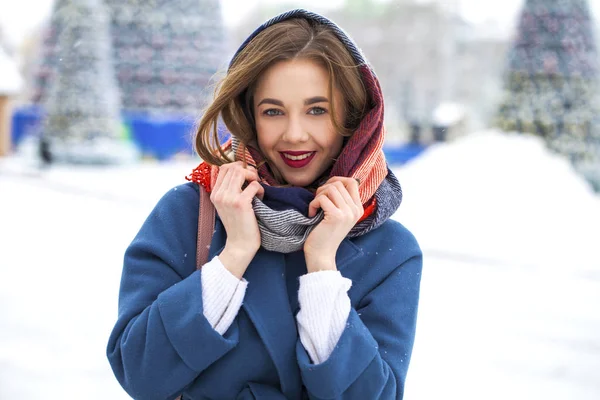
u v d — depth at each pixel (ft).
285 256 5.42
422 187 34.73
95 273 22.35
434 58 121.49
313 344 4.92
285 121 5.19
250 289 5.17
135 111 67.82
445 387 13.98
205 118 5.21
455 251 27.04
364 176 5.23
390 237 5.57
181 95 68.13
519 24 46.42
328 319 4.92
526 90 45.55
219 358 5.12
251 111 5.45
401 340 5.24
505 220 31.32
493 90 134.10
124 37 67.21
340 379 4.81
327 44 5.11
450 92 119.34
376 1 132.05
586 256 27.53
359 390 4.92
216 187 5.14
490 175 34.94
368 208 5.41
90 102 58.70
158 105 68.08
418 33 122.11
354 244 5.46
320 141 5.22
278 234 5.06
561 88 45.09
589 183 45.24
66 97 58.59
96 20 59.00
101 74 59.26
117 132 60.34
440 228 30.25
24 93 93.81
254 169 5.19
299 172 5.35
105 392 12.88
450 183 34.60
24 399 12.35
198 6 68.28
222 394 5.15
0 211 35.37
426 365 15.14
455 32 131.03
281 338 5.07
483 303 20.29
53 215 34.65
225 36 70.23
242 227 5.03
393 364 5.12
